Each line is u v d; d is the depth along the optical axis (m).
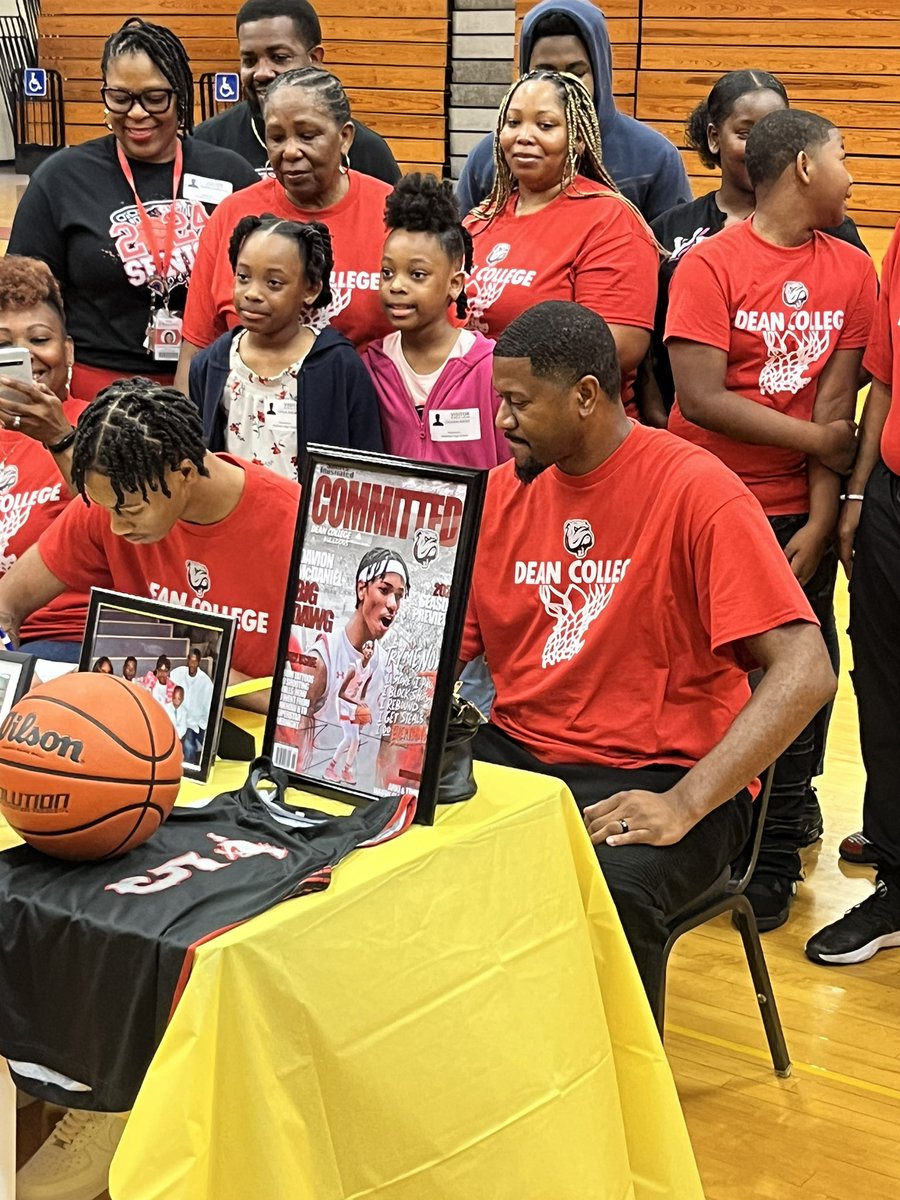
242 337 2.79
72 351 2.59
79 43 11.23
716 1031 2.47
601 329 1.96
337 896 1.41
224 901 1.40
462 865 1.54
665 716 2.05
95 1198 1.83
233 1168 1.32
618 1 8.84
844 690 4.23
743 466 2.81
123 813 1.45
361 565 1.61
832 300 2.75
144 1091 1.29
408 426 2.80
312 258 2.71
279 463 2.72
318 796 1.63
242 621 1.93
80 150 3.17
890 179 8.57
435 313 2.77
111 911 1.38
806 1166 2.10
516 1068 1.57
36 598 2.14
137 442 1.70
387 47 10.05
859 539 2.69
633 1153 1.76
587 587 2.05
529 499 2.10
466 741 1.68
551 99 2.90
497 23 9.81
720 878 2.07
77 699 1.47
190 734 1.67
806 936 2.82
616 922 1.75
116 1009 1.37
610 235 2.90
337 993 1.39
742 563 1.95
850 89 8.52
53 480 2.49
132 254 3.13
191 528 1.90
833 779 3.61
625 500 2.02
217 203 3.21
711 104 3.18
